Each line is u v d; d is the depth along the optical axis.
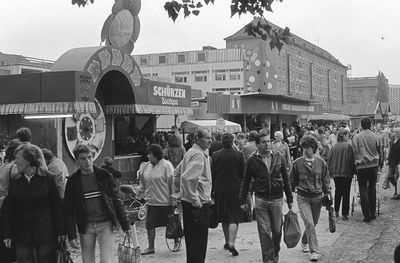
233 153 8.11
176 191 7.54
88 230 5.71
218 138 11.20
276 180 7.20
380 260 7.64
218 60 74.69
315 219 7.97
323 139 17.33
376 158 10.53
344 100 128.38
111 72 12.09
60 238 5.65
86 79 10.54
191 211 6.61
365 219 10.62
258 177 7.21
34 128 11.56
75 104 10.18
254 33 6.56
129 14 13.18
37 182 5.52
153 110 13.41
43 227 5.53
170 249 8.43
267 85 24.72
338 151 10.72
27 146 5.55
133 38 13.40
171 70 77.62
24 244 5.55
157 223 8.14
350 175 10.66
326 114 48.16
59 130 11.38
